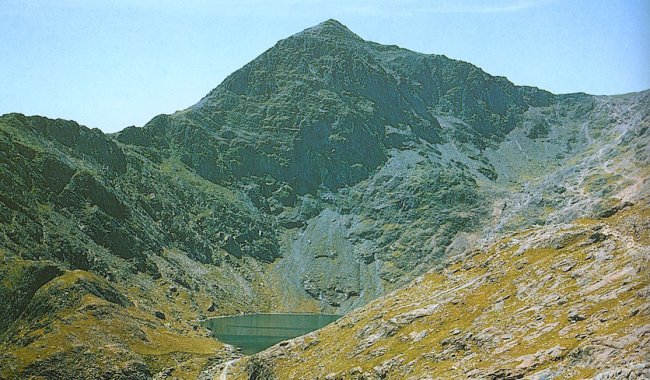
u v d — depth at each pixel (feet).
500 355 513.45
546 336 504.84
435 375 535.60
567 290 567.59
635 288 502.79
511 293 625.82
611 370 395.34
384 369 612.29
